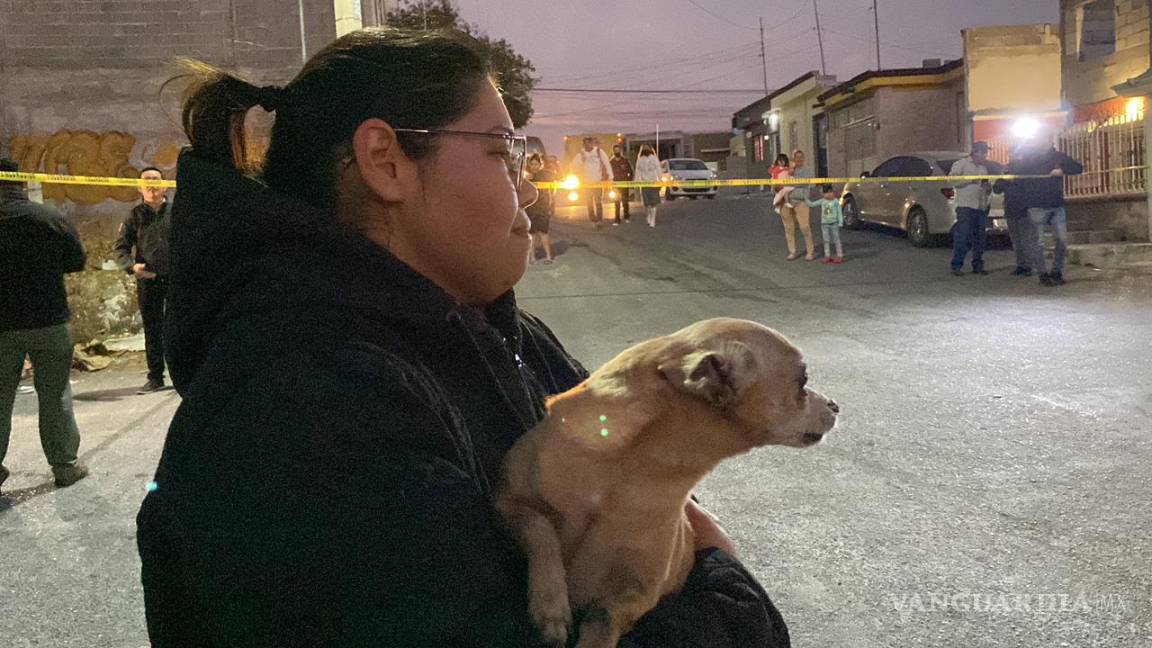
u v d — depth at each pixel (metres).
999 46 20.52
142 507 1.20
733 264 15.29
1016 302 10.97
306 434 1.04
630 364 1.44
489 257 1.38
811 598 3.61
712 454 1.40
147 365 9.25
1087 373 7.10
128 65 12.00
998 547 3.98
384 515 1.02
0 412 5.40
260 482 1.02
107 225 11.82
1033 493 4.60
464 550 1.05
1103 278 12.55
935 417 6.05
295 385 1.07
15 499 5.32
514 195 1.39
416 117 1.31
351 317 1.18
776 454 5.41
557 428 1.35
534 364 1.76
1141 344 8.09
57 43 11.86
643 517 1.32
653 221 20.31
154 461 6.00
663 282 13.79
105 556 4.37
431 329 1.27
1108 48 18.20
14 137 11.84
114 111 12.00
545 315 11.45
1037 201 12.16
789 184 13.76
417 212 1.33
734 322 1.54
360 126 1.30
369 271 1.25
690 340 1.48
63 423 5.51
